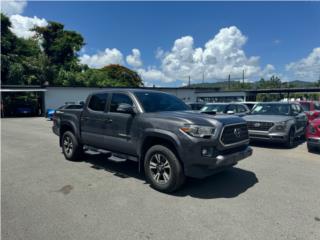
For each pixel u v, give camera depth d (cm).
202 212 359
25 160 669
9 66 3145
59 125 700
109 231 307
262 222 329
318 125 752
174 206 379
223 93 3650
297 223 327
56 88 2739
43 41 4397
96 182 488
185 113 468
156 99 534
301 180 503
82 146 648
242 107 1189
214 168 404
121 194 426
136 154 488
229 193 432
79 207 375
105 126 548
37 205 382
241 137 455
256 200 402
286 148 853
